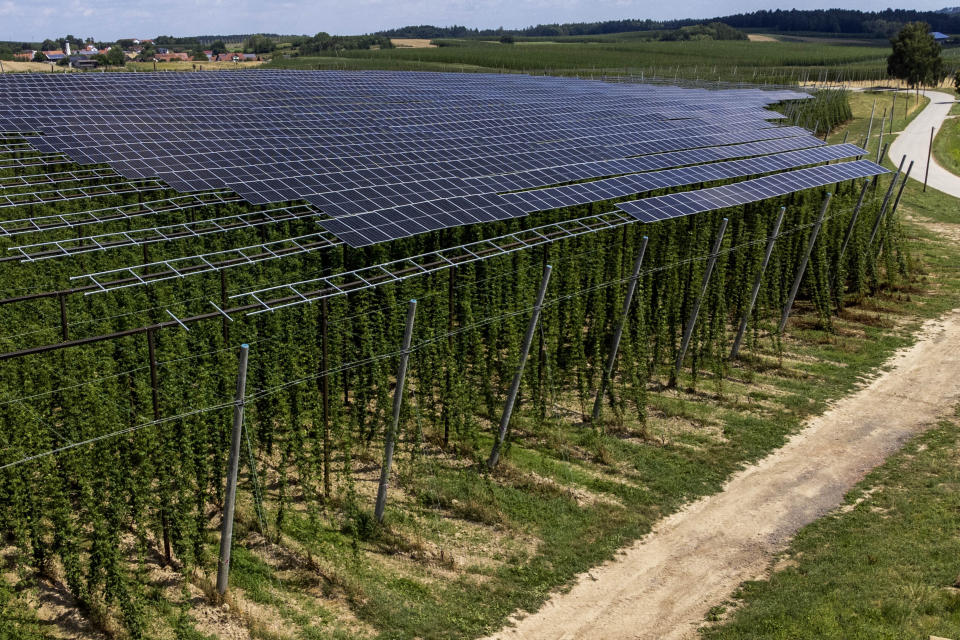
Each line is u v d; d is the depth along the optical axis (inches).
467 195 1478.8
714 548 957.2
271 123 2206.0
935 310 1914.4
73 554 746.8
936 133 4837.6
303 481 951.6
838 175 2036.2
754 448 1214.9
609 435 1240.2
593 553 932.0
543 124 2480.3
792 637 756.6
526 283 1331.2
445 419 1141.7
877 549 922.1
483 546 933.2
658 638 790.5
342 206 1352.1
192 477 898.7
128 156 1647.4
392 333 1173.1
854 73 7711.6
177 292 1132.5
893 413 1358.3
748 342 1651.1
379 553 900.0
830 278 1889.8
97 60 6535.4
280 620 767.7
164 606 761.6
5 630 682.2
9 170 1589.6
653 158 2037.4
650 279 1534.2
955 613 786.2
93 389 820.6
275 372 981.2
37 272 1154.0
